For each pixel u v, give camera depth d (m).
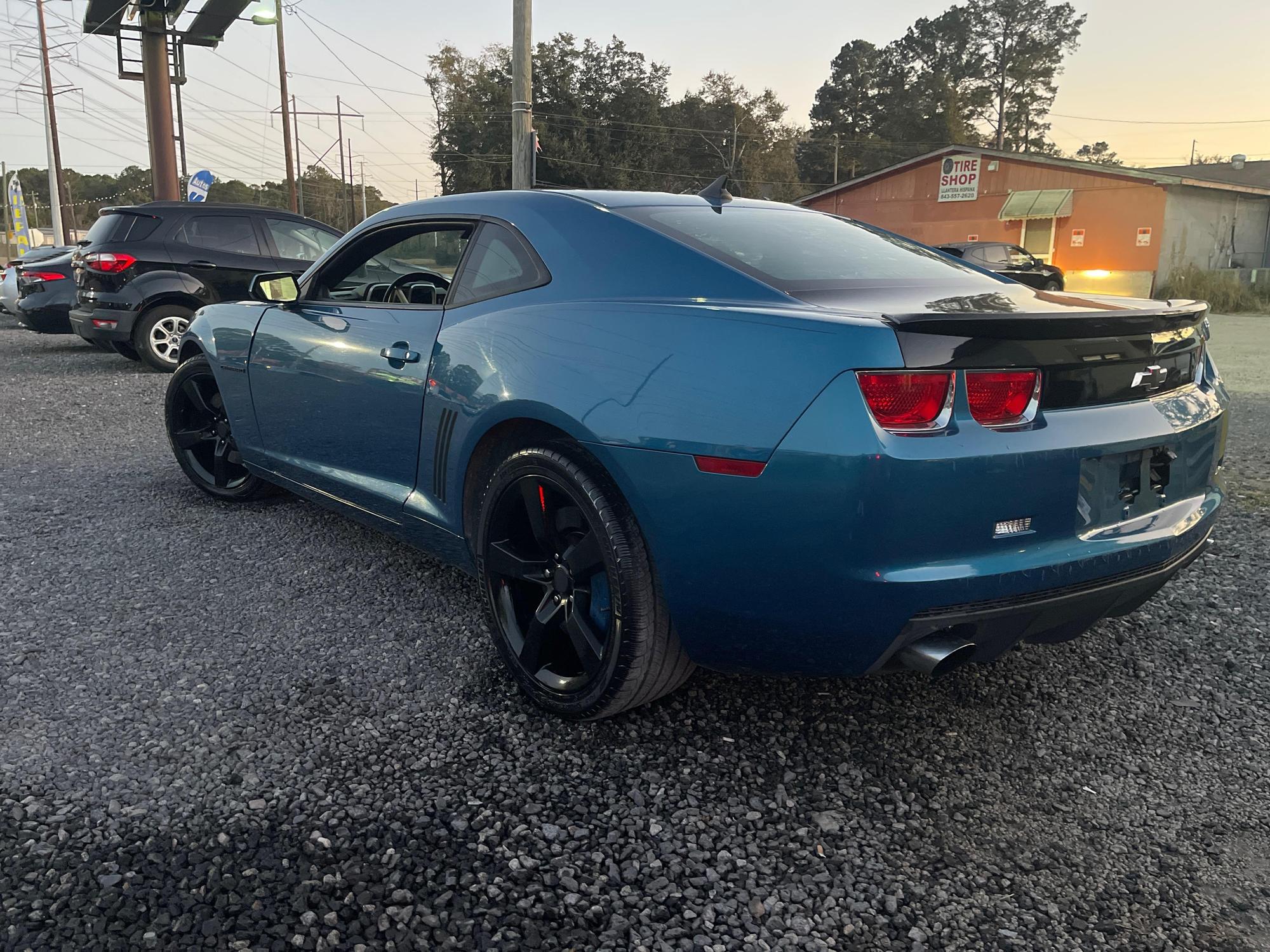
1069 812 2.05
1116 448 2.05
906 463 1.78
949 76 76.44
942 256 2.86
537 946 1.62
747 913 1.72
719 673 2.65
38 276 10.73
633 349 2.12
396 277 3.17
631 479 2.04
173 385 4.25
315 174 93.75
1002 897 1.78
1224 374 9.43
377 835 1.90
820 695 2.55
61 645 2.76
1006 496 1.88
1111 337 2.05
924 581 1.82
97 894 1.70
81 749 2.19
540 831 1.93
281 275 3.39
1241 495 4.66
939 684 2.63
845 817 2.02
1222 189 25.97
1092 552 2.01
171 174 20.84
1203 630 3.03
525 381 2.30
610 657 2.18
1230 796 2.12
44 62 38.62
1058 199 27.17
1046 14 73.62
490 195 2.85
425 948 1.60
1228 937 1.68
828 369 1.82
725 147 65.56
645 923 1.69
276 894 1.71
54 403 7.20
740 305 2.07
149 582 3.30
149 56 20.23
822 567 1.84
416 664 2.68
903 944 1.66
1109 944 1.66
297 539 3.80
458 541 2.68
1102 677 2.70
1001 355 1.88
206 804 1.99
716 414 1.93
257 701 2.45
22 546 3.67
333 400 3.14
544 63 56.62
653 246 2.36
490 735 2.30
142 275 8.53
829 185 76.69
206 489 4.34
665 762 2.20
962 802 2.08
